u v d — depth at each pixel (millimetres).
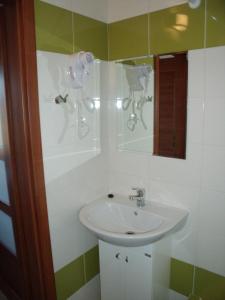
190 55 1352
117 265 1526
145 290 1439
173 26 1382
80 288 1729
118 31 1612
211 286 1505
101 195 1789
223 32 1233
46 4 1283
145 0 1458
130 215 1594
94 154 1686
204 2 1262
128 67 1605
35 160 1323
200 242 1494
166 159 1538
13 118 1384
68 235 1579
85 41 1517
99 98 1662
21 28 1203
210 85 1314
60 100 1412
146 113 1577
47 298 1499
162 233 1278
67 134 1484
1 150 1591
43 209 1393
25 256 1585
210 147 1364
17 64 1249
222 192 1366
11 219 1650
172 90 1447
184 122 1431
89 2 1508
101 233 1302
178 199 1534
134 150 1674
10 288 1890
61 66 1396
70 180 1543
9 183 1556
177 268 1622
